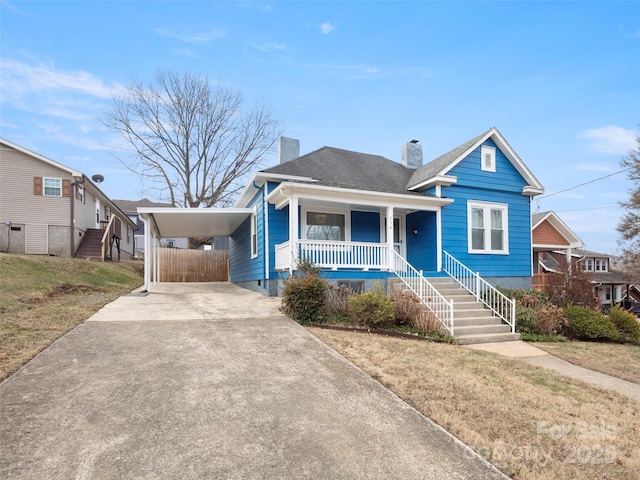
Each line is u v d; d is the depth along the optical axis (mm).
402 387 4953
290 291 8781
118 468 3023
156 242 17578
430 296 10062
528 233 14930
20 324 6898
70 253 20094
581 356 8109
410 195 12188
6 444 3291
